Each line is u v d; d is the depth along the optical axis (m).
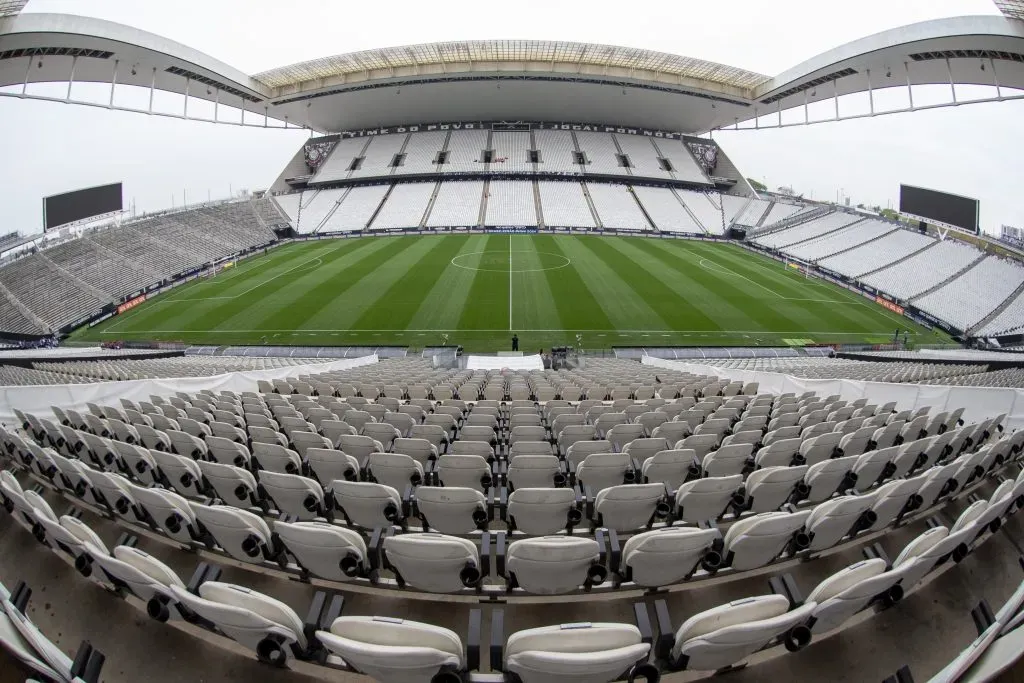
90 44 37.81
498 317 28.30
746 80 54.75
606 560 3.38
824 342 26.59
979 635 2.66
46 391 9.12
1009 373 12.67
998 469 5.56
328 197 57.97
